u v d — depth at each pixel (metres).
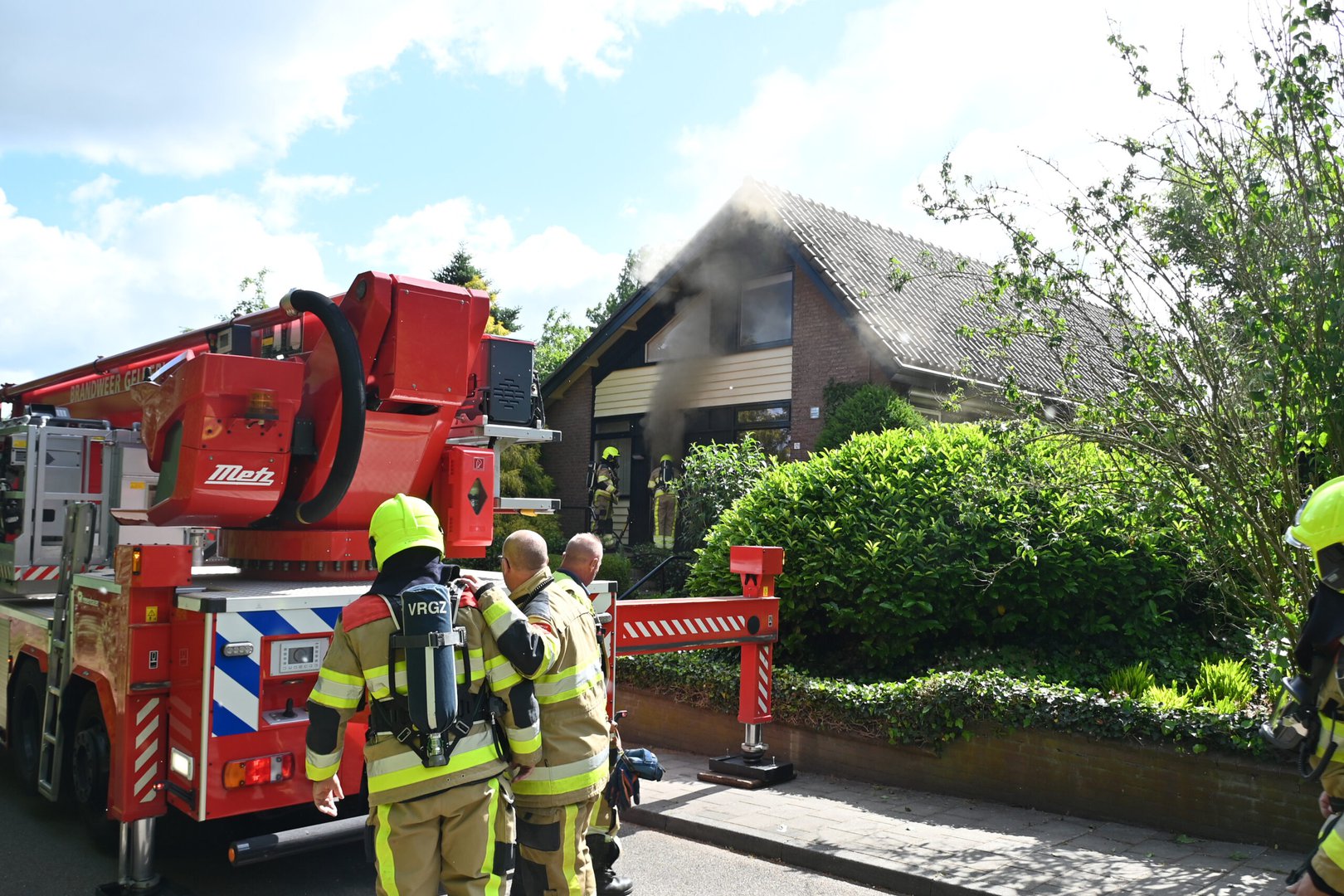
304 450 5.56
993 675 7.07
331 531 5.71
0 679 7.14
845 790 7.33
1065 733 6.59
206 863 5.76
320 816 5.39
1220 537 6.41
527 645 3.67
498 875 3.59
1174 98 6.21
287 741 4.84
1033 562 7.74
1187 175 6.27
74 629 5.66
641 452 19.58
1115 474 7.09
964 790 7.05
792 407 16.50
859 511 8.68
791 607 8.75
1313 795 5.64
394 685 3.49
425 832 3.49
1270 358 5.85
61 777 5.85
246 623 4.76
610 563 15.05
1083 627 8.13
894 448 9.19
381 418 5.67
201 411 5.23
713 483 12.86
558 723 4.08
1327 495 3.10
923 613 8.20
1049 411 7.13
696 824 6.48
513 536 4.29
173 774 4.86
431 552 3.71
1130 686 7.05
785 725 8.02
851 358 15.74
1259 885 5.18
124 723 4.85
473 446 6.30
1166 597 8.13
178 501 5.38
